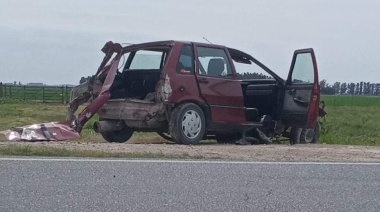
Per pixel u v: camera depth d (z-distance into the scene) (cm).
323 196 626
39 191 609
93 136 1210
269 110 1167
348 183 688
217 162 789
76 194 602
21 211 542
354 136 1883
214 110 1067
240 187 652
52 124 1038
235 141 1148
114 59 1095
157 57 1097
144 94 1102
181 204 578
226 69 1097
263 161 814
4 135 1025
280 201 600
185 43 1052
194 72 1050
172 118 1023
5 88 4759
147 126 1048
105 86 1071
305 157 871
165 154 837
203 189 638
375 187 671
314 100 1119
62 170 702
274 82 1165
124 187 635
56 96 4475
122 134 1129
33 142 955
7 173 678
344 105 6353
